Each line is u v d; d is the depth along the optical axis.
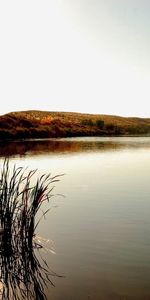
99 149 45.38
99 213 12.59
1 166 26.52
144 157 33.94
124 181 19.66
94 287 6.95
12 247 9.25
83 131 107.19
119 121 167.00
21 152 40.00
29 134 84.38
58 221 11.54
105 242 9.47
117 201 14.54
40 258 8.52
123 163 28.98
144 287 6.86
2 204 9.23
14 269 8.02
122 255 8.52
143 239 9.66
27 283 7.29
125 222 11.36
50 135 90.75
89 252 8.75
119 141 69.50
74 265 8.03
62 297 6.59
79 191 16.81
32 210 9.37
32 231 9.32
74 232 10.35
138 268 7.77
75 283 7.16
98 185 18.45
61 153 38.94
